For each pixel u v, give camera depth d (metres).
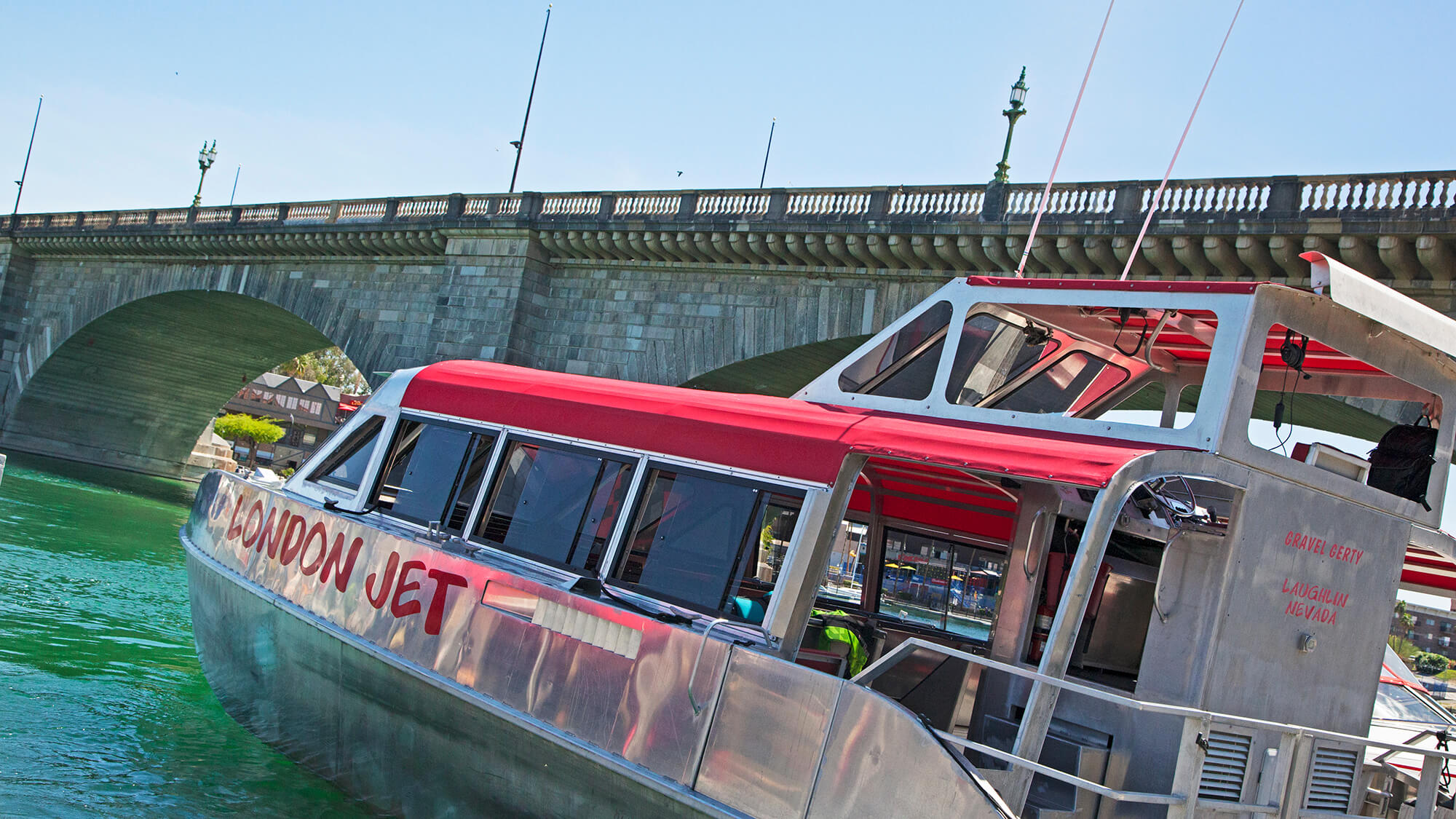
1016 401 8.07
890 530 8.80
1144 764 6.34
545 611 7.09
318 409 93.06
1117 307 6.67
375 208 40.84
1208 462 5.95
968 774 5.19
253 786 8.93
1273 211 21.61
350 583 8.50
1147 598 7.18
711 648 6.21
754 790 5.86
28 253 57.91
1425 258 19.59
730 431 6.95
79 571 20.73
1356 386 7.88
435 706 7.54
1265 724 5.79
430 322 38.50
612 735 6.52
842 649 7.46
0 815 7.85
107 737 10.03
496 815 7.10
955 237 26.39
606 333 33.53
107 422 62.41
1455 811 7.57
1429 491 7.39
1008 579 7.15
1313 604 6.58
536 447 7.98
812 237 28.67
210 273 48.19
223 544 10.61
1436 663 48.31
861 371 7.70
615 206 33.41
